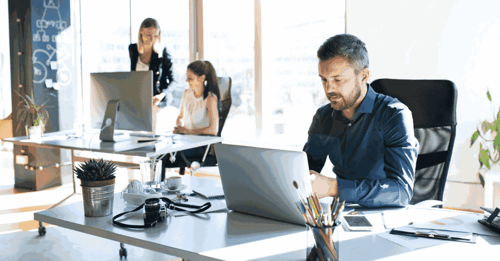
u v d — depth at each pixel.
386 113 1.78
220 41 4.99
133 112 3.04
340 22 4.14
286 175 1.28
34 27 4.40
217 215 1.47
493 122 3.37
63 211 1.54
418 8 3.61
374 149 1.82
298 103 4.48
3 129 5.33
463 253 1.10
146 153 2.68
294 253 1.12
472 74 3.46
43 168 4.51
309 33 4.34
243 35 4.80
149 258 2.65
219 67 5.03
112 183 1.49
